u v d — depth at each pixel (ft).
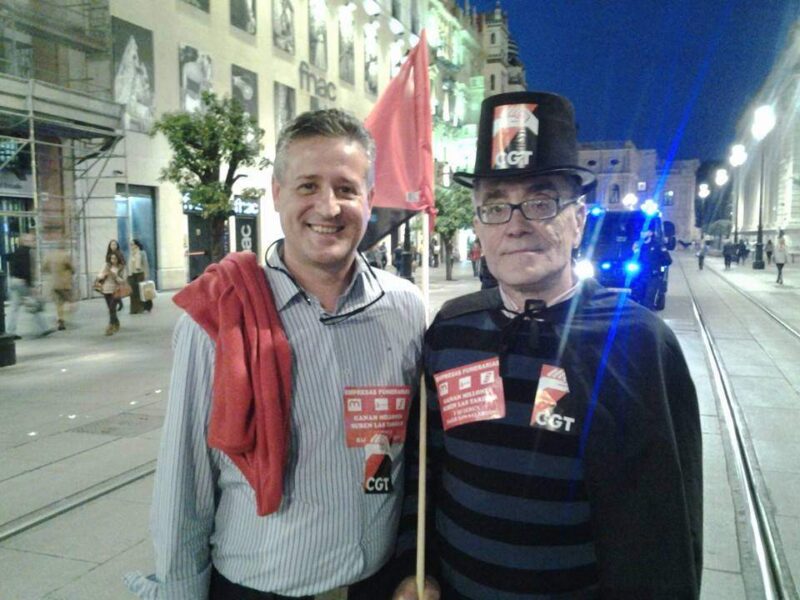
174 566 5.64
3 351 30.37
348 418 5.87
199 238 77.97
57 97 49.55
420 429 6.18
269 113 91.71
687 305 54.24
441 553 6.03
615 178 289.33
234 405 5.33
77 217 59.26
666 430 5.13
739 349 33.40
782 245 75.61
